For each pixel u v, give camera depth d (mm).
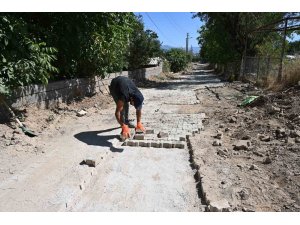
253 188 4195
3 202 3939
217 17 21250
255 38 20766
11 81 6750
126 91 6230
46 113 8078
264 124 7000
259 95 10359
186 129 7270
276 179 4461
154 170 4996
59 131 7086
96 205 3945
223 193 4090
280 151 5395
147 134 6840
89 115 8891
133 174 4848
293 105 8016
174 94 13961
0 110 6594
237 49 21547
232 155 5457
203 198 4074
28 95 7770
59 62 9727
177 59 38844
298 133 5992
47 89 8594
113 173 4883
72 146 6051
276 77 12750
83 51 10117
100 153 5559
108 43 10859
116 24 11258
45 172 4812
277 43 20344
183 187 4414
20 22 6965
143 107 10477
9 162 5117
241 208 3746
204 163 5098
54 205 3889
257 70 15922
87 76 11711
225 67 28203
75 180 4539
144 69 21766
